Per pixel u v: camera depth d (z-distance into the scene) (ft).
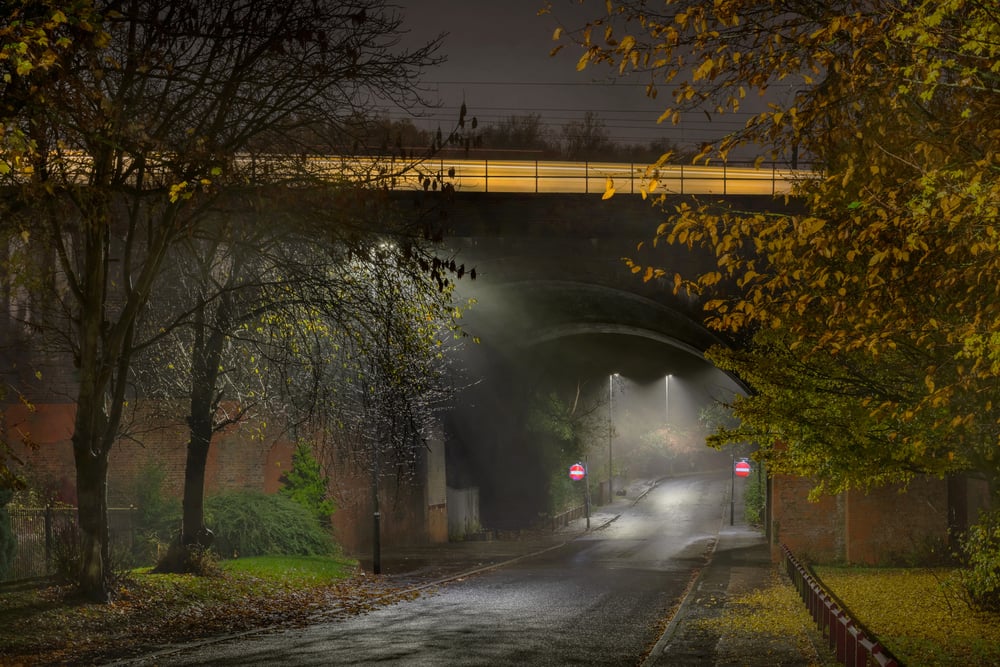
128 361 63.21
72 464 106.32
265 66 56.49
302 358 77.77
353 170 60.44
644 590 90.43
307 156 60.49
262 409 88.43
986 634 56.80
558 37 32.60
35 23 36.11
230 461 112.68
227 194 57.67
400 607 75.51
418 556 132.67
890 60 32.94
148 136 51.01
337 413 85.46
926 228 30.91
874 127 35.55
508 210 126.11
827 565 120.06
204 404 79.15
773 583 92.94
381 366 68.23
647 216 127.34
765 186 131.85
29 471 102.06
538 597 83.71
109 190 52.65
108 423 62.75
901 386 51.37
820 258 42.47
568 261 135.64
